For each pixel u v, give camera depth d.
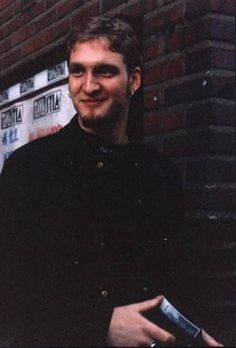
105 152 1.81
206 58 2.19
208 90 2.18
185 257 1.99
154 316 1.70
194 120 2.24
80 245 1.71
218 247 2.19
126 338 1.62
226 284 2.20
